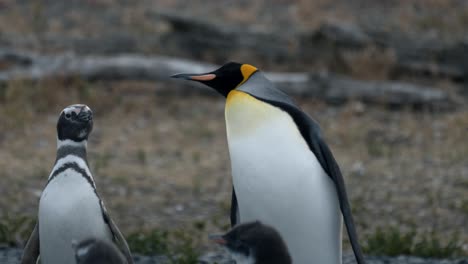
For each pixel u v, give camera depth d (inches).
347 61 1253.7
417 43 1270.9
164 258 601.0
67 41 1381.6
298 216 404.5
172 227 733.9
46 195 387.9
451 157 966.4
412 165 940.0
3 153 946.7
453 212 791.1
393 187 863.7
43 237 390.9
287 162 401.7
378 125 1086.4
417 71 1246.3
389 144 1024.2
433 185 868.6
